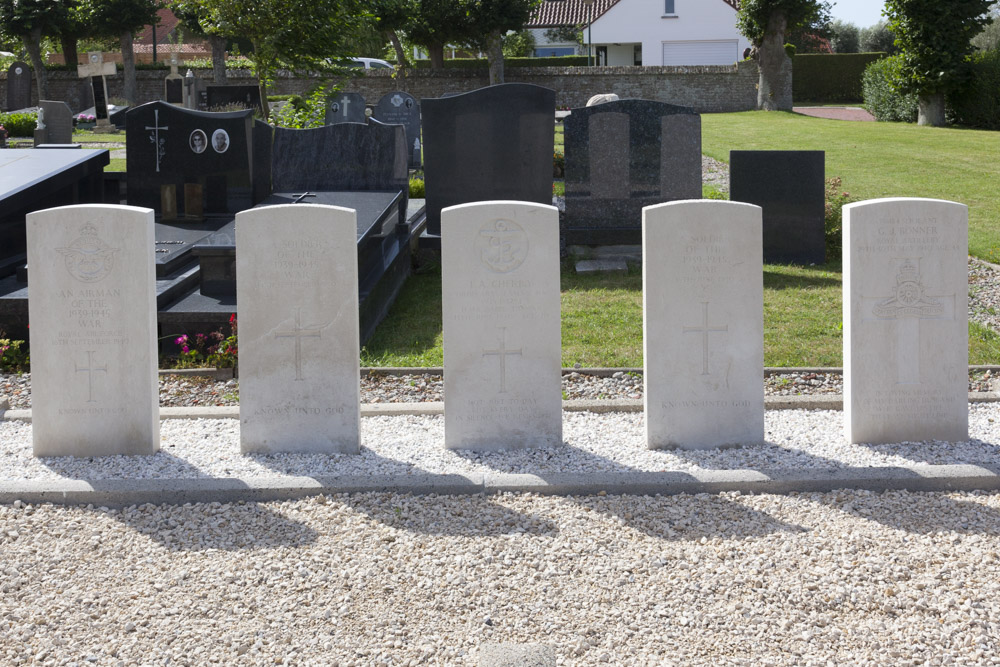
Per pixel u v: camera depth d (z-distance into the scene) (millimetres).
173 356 8531
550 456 5902
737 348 5973
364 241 9734
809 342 8891
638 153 12453
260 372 5969
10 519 5012
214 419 6832
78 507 5184
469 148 12602
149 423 5965
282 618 4043
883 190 17938
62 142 26078
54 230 5797
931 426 6035
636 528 4867
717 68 41188
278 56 21562
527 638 3887
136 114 11797
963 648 3748
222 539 4785
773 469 5414
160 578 4391
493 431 6051
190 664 3711
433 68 43469
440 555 4594
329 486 5301
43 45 51875
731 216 5875
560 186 18328
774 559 4512
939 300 5938
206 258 9016
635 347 8797
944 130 29719
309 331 5934
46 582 4355
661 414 6008
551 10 67062
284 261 5879
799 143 25750
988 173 19984
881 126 31250
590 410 6969
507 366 6008
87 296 5844
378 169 13234
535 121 12484
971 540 4676
